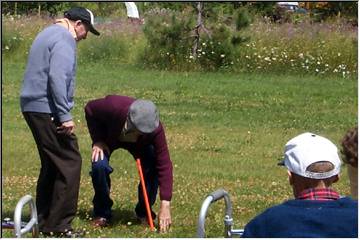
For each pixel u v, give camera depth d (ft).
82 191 38.45
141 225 32.24
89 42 106.83
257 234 16.90
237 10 106.32
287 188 41.06
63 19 30.19
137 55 104.47
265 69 101.76
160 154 30.99
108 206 31.91
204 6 103.14
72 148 29.76
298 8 131.03
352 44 103.30
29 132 55.52
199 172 44.80
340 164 17.58
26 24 109.60
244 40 102.83
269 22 116.78
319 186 17.28
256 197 38.40
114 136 30.99
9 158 46.85
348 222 16.55
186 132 58.70
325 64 101.86
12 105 67.31
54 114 29.40
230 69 101.45
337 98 80.69
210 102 75.31
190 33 102.73
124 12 137.59
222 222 32.71
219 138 56.75
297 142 17.60
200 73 99.14
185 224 32.24
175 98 77.51
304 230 16.61
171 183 31.07
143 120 30.35
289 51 103.45
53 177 30.30
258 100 77.92
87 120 31.40
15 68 95.61
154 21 103.65
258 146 54.29
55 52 28.84
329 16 125.39
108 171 31.35
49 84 29.09
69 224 29.99
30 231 24.22
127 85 85.81
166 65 102.22
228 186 41.16
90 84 84.94
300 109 72.49
